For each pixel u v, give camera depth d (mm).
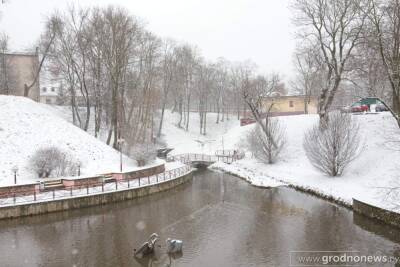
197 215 26859
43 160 31328
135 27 47719
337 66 39250
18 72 55344
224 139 65188
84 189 29922
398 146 32031
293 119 52500
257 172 42906
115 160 39469
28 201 25766
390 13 27172
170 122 73000
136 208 28719
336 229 22859
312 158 35531
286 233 22516
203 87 73500
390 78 26516
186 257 19250
